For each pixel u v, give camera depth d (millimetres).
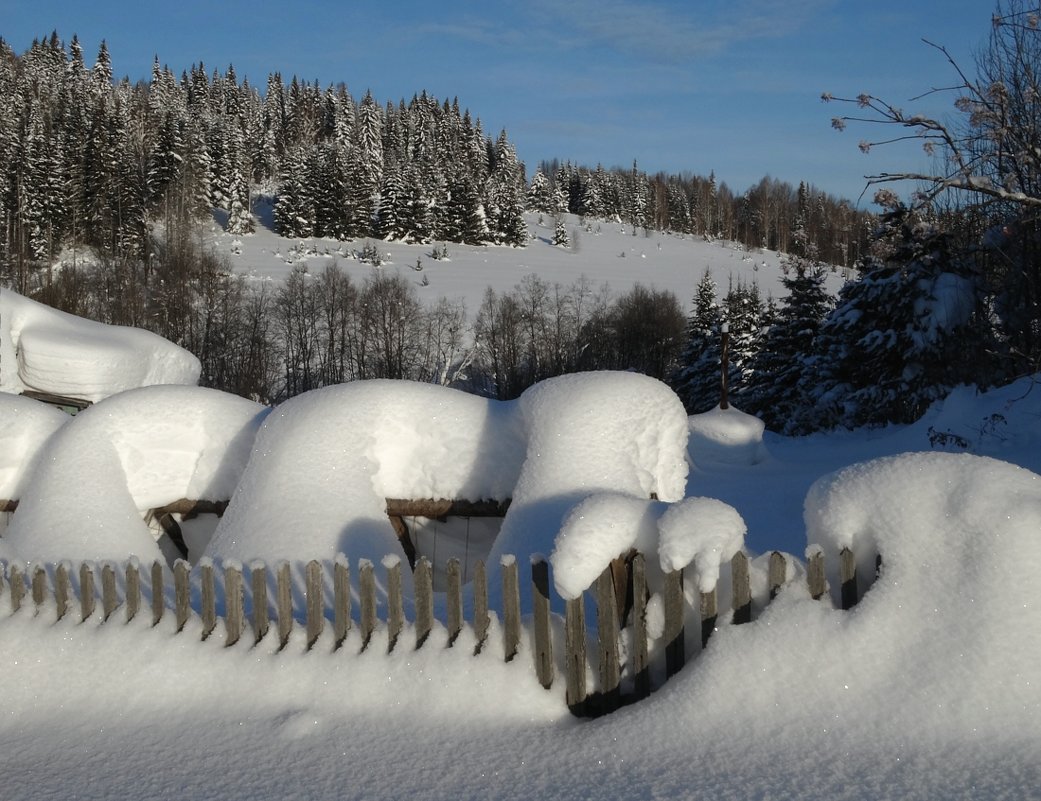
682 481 7902
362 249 98938
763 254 130500
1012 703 4727
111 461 8820
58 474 8680
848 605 5316
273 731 5703
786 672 5156
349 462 7996
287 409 8484
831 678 5066
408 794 4855
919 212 8453
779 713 5047
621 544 5676
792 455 25562
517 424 8133
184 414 9094
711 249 132000
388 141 158500
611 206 163000
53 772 5488
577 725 5469
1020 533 4988
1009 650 4820
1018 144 8625
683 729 5125
